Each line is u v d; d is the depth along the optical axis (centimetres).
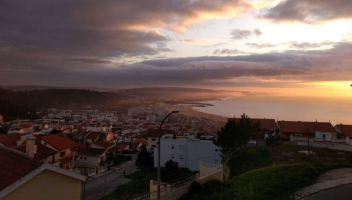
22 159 1253
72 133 8131
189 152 4719
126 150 6856
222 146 3850
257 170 2758
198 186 2164
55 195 1238
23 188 1094
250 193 2008
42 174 1180
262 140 5150
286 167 2680
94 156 4900
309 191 2014
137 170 4797
